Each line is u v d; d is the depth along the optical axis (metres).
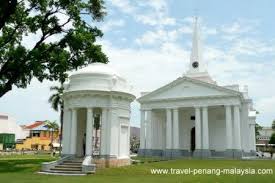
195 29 63.69
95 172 24.84
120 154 29.73
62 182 19.72
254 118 62.59
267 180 21.86
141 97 56.91
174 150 52.84
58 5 31.69
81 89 29.06
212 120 56.22
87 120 29.08
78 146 31.36
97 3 32.56
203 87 52.75
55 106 57.06
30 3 31.23
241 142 53.09
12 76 30.45
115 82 29.94
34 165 30.61
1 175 23.92
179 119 58.62
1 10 25.73
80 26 33.53
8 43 32.25
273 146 101.38
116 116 29.59
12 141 104.44
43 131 114.88
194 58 62.31
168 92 55.38
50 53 32.34
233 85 52.19
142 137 56.00
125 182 19.81
